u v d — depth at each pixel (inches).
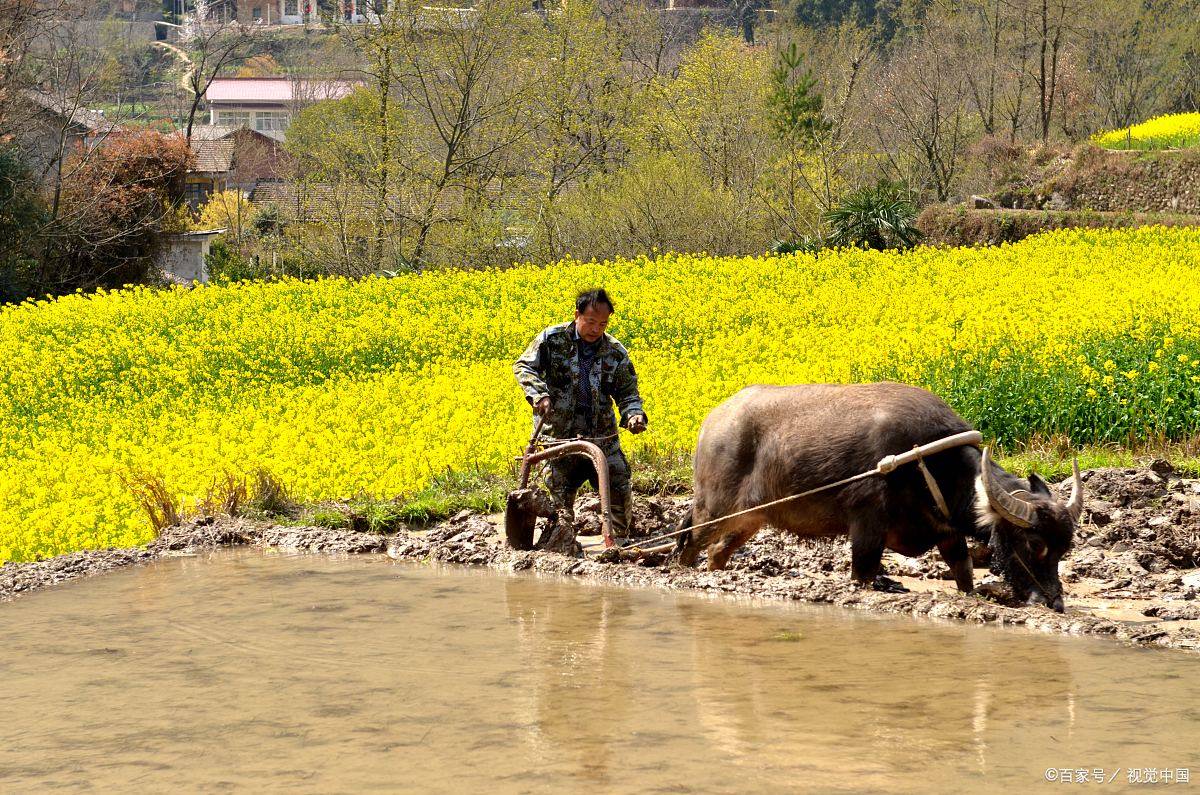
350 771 231.8
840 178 2292.1
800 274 1357.0
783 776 224.7
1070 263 1342.3
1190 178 2116.1
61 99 2370.8
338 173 2271.2
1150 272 1280.8
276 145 4291.3
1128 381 700.7
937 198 2753.4
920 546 393.4
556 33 2316.7
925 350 812.0
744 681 289.0
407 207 2208.4
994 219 2064.5
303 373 1047.6
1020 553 366.9
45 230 2143.2
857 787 219.1
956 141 2775.6
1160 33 3063.5
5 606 387.9
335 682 292.5
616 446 488.7
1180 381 682.2
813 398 406.3
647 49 3011.8
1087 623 339.3
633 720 260.1
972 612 354.3
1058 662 304.7
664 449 655.1
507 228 2281.0
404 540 496.7
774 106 2253.9
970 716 260.1
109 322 1272.1
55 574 439.5
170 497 575.2
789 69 2306.8
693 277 1337.4
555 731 253.0
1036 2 2785.4
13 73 2174.0
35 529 557.3
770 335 1008.9
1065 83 3110.2
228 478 579.8
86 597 398.9
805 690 280.5
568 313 1189.7
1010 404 686.5
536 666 304.3
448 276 1448.1
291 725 260.2
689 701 273.1
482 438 661.9
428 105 2273.6
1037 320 933.2
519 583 414.6
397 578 425.1
